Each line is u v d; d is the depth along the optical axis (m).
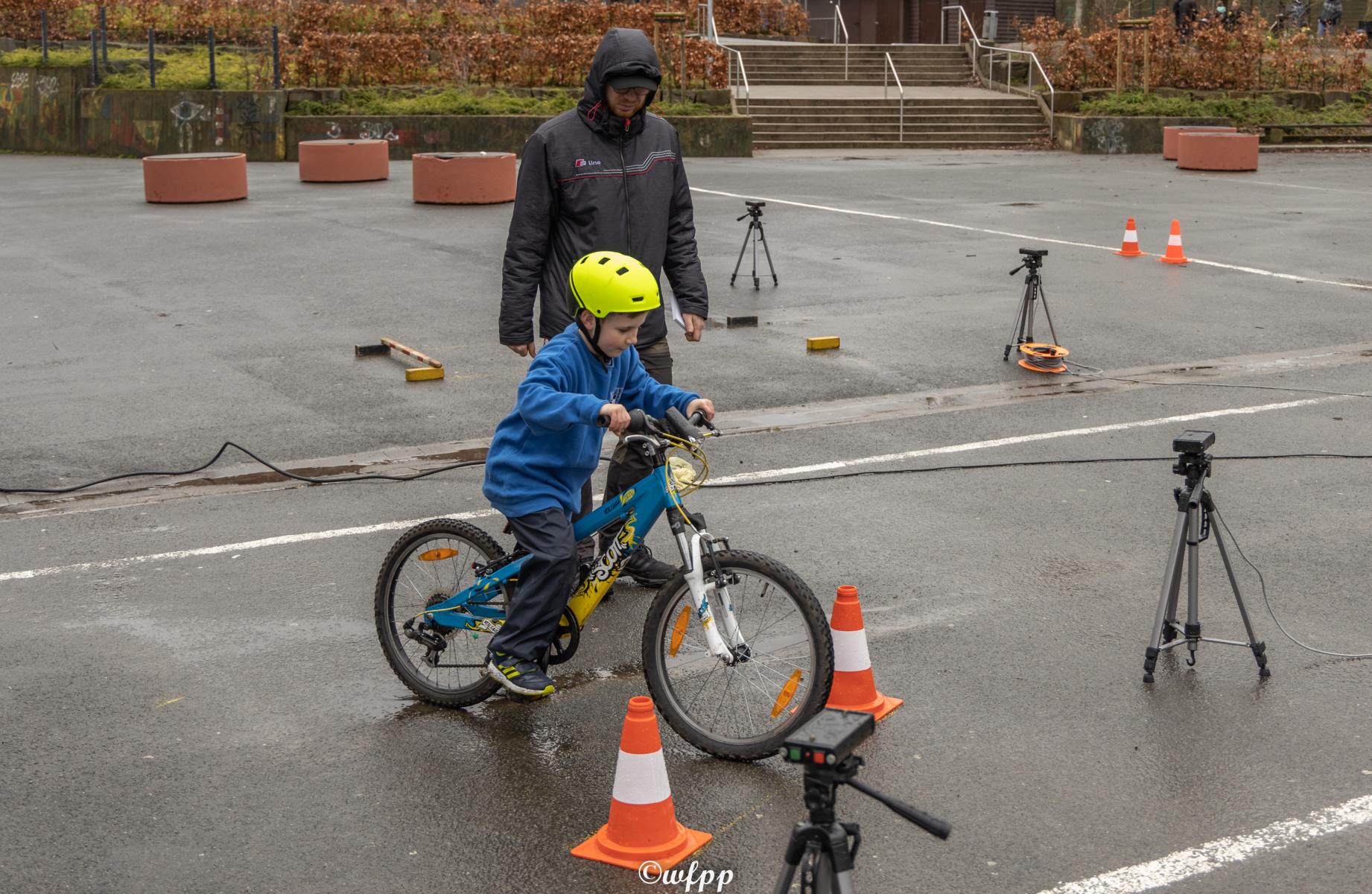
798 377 10.65
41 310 13.09
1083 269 15.41
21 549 6.90
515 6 41.50
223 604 6.17
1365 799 4.38
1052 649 5.61
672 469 4.73
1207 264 15.73
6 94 31.75
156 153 30.02
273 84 30.19
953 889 3.91
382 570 5.28
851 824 2.96
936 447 8.70
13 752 4.79
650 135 6.42
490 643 4.89
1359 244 17.27
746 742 4.66
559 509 4.84
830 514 7.37
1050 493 7.71
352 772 4.66
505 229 18.42
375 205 21.11
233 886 3.97
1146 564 6.59
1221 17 36.22
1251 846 4.11
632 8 34.34
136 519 7.39
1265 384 10.32
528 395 4.62
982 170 27.14
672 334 12.19
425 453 8.66
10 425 9.23
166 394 10.06
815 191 22.97
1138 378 10.61
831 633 5.00
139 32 34.19
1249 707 5.06
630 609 6.11
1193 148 26.98
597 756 4.77
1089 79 35.19
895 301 13.62
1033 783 4.51
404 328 12.38
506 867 4.06
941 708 5.08
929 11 45.19
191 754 4.79
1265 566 6.51
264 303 13.47
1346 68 35.53
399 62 32.03
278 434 9.04
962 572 6.49
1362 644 5.61
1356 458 8.32
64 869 4.06
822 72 37.41
